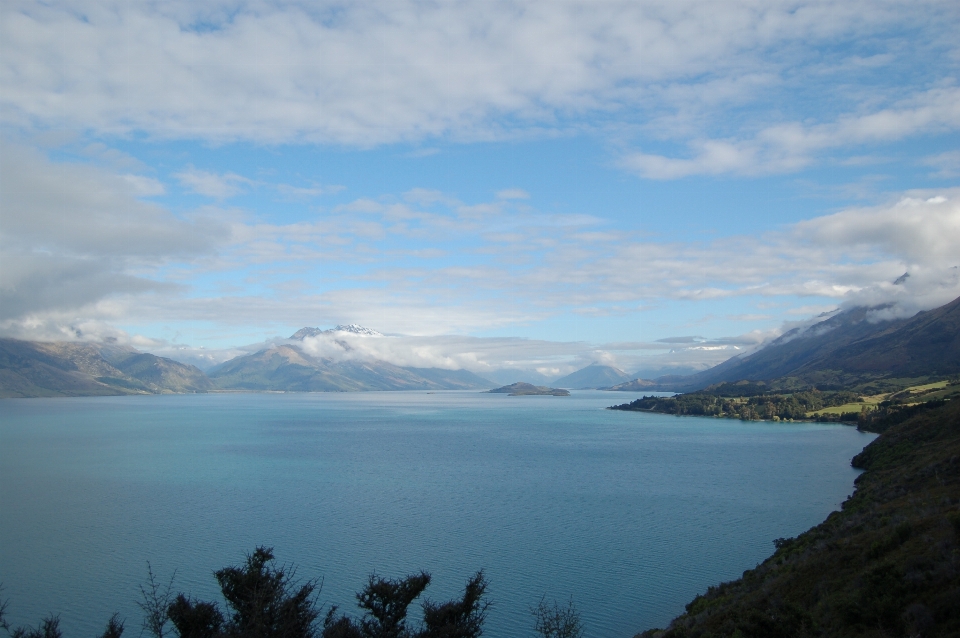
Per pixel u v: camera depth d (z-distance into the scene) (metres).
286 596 31.23
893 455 110.44
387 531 83.81
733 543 77.50
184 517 92.12
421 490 114.38
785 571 44.66
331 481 124.62
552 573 66.81
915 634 26.12
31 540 80.00
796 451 171.25
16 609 58.75
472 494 110.12
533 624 53.94
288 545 77.38
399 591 31.59
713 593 51.94
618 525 86.75
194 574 67.62
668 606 57.97
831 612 31.36
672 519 90.06
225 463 151.75
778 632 29.81
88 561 71.81
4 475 133.50
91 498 107.00
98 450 180.62
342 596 60.03
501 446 191.88
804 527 85.06
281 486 118.88
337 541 79.06
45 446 192.12
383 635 30.61
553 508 97.88
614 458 159.88
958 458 65.19
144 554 74.31
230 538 80.75
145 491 113.75
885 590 30.05
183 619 29.69
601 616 55.91
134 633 53.19
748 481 121.94
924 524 38.62
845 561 38.69
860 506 68.44
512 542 78.31
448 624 30.94
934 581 29.30
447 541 78.94
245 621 29.31
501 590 61.88
